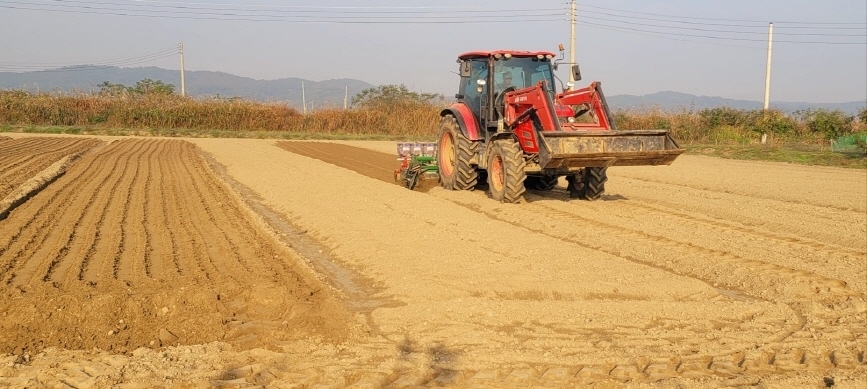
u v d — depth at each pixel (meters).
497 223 10.75
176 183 16.53
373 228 10.30
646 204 13.91
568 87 13.80
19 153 22.09
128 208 12.86
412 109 43.47
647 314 6.81
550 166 11.63
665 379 5.25
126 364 5.35
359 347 5.81
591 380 5.24
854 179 18.58
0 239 9.75
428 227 10.32
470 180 14.42
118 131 36.00
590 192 13.69
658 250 9.57
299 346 5.81
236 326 6.32
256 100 42.69
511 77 13.69
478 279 7.66
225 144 29.69
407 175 16.08
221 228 11.12
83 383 4.97
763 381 5.21
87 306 6.39
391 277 7.90
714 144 32.69
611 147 11.87
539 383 5.17
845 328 6.61
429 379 5.21
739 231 11.02
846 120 31.33
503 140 13.24
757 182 17.78
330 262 8.98
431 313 6.60
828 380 5.27
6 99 38.16
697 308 7.03
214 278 7.88
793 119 33.84
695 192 15.73
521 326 6.46
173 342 5.95
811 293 7.78
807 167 22.30
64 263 8.56
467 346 5.87
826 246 10.06
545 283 7.55
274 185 15.64
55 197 13.87
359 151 27.44
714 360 5.70
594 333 6.32
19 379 5.04
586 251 9.05
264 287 7.14
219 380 5.10
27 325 6.16
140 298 6.64
